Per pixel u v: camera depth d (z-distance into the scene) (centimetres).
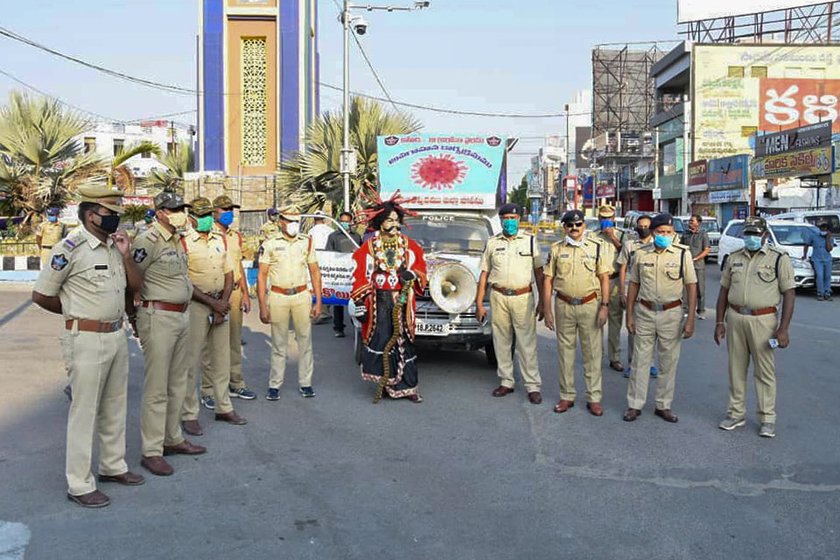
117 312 504
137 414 703
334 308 1142
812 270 1673
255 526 464
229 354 706
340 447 621
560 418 717
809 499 518
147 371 558
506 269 775
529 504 504
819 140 2720
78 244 484
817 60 4694
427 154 1093
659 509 498
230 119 2892
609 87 6669
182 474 554
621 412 740
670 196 5059
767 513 493
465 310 836
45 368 893
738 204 3934
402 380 766
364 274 766
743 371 679
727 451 620
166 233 561
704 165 4391
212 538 446
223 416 693
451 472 564
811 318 1370
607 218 940
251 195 2845
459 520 477
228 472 559
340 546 438
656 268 698
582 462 589
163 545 436
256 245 1772
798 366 952
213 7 2852
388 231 768
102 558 418
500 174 1094
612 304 932
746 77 4656
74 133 2223
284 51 2852
